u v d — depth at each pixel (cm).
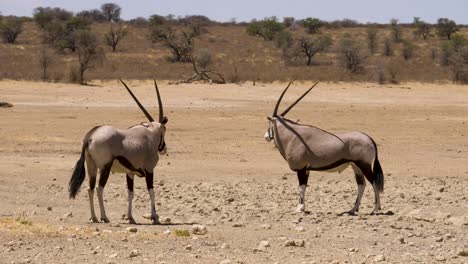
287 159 2670
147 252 1902
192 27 19988
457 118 6775
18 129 5381
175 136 5206
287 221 2459
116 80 11369
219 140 5016
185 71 13475
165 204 2803
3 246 1906
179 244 2005
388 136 5412
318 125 6044
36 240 1986
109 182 3247
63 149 4372
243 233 2214
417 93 9531
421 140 5191
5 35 18375
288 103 7956
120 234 2102
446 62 15475
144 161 2347
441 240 2172
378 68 12669
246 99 8206
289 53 16600
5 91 8619
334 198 2977
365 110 7375
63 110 6900
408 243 2125
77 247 1930
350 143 2609
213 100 7988
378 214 2614
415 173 3700
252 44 19725
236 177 3484
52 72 11806
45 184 3203
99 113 6688
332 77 12362
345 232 2277
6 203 2727
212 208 2711
